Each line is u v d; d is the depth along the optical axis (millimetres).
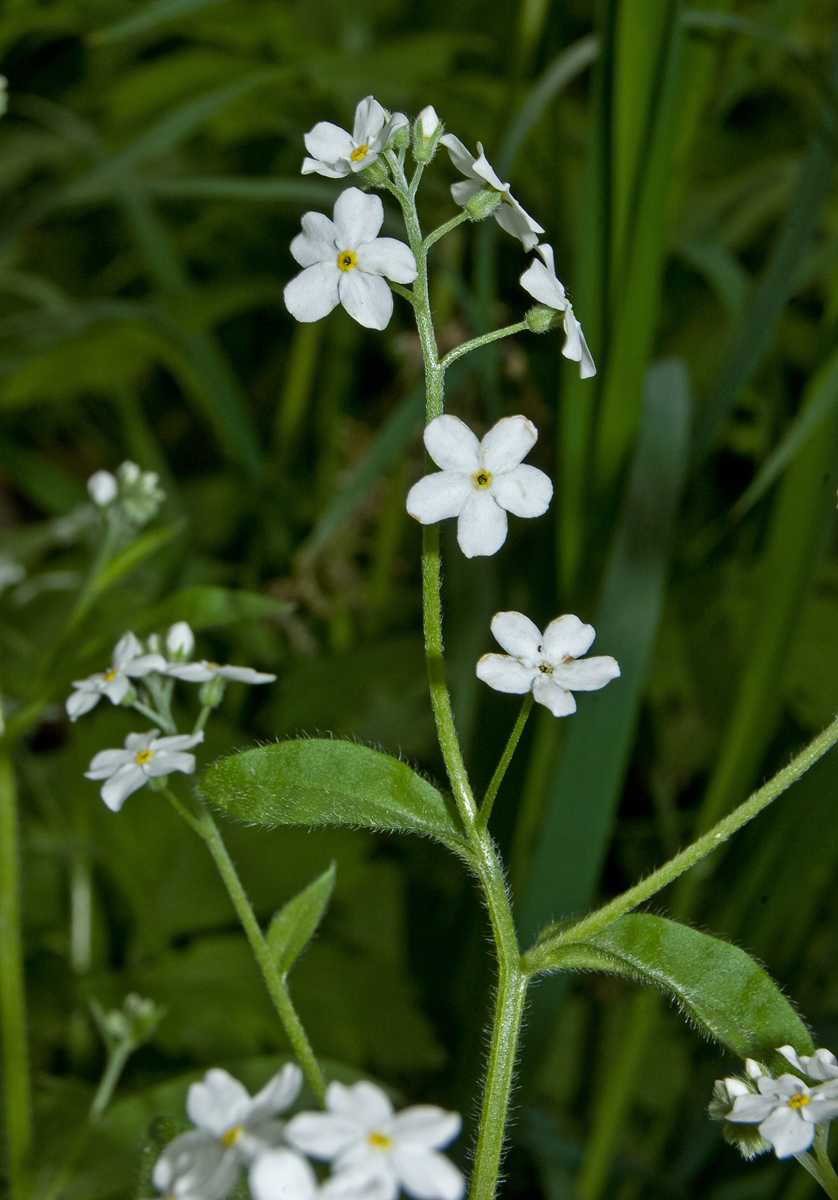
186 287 393
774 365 308
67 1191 243
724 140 444
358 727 367
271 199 466
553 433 359
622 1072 269
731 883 288
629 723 253
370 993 303
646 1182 294
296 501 438
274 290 403
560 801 253
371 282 199
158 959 304
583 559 275
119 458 531
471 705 296
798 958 302
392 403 423
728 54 324
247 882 322
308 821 206
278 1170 175
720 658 334
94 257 562
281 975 213
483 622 296
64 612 348
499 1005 206
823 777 255
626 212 261
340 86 352
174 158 500
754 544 316
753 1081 199
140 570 394
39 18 432
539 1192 306
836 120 256
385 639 392
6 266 509
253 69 404
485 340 201
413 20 476
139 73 418
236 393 412
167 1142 201
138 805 331
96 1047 300
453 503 196
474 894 318
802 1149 193
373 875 360
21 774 361
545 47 358
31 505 496
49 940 330
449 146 202
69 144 459
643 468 255
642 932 205
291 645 407
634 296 258
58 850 319
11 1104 249
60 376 417
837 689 314
